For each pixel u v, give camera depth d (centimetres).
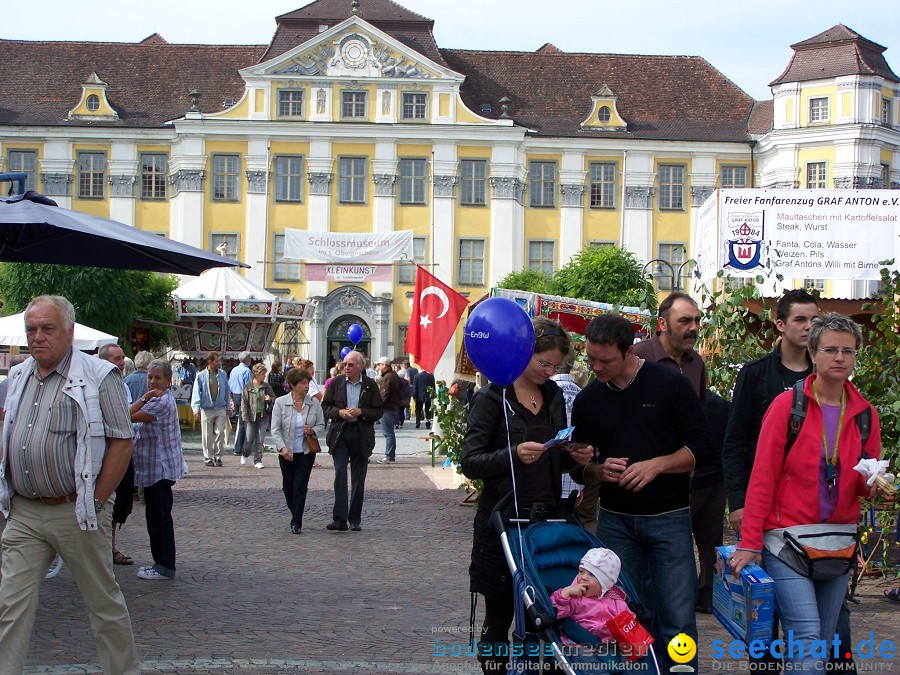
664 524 575
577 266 4847
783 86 5303
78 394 584
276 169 5425
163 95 5694
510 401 573
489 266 5459
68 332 590
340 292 5381
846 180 5138
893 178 5275
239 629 782
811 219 1449
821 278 1451
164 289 3822
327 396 1318
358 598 902
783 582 530
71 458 584
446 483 1911
